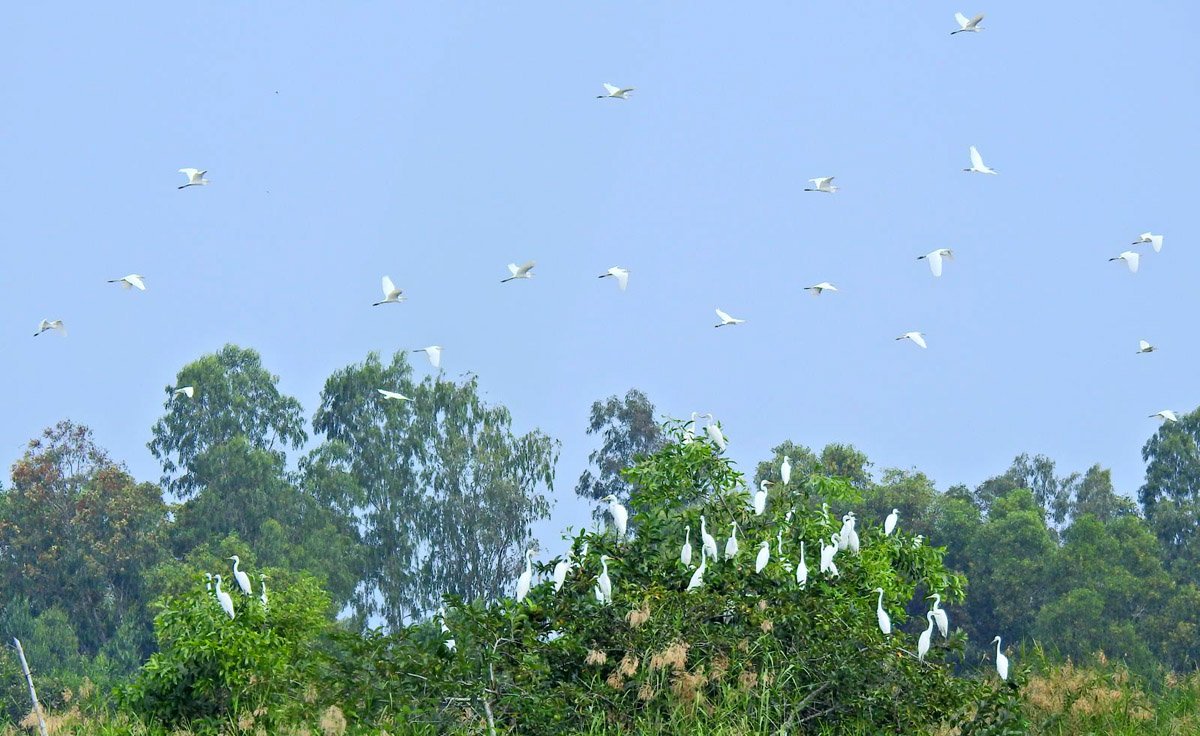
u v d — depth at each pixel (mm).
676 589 16953
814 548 18141
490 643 16031
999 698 15695
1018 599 54594
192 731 17500
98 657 50938
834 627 15891
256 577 19438
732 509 18484
